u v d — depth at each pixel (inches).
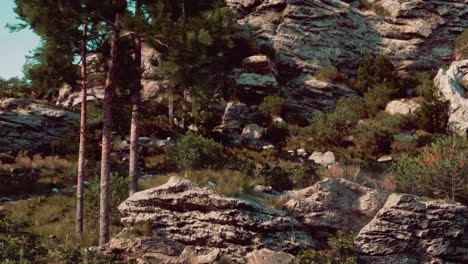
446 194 402.6
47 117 952.9
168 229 370.6
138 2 500.7
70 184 666.2
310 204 392.2
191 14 467.2
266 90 1382.9
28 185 631.8
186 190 379.6
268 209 373.7
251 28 1299.2
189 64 382.9
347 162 945.5
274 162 925.2
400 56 1754.4
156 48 411.5
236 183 416.2
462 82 1360.7
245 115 1255.5
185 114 1068.5
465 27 1798.7
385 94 1413.6
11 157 791.1
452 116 1194.6
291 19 1648.6
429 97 1250.6
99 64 488.1
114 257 328.2
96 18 418.9
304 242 367.2
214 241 357.7
